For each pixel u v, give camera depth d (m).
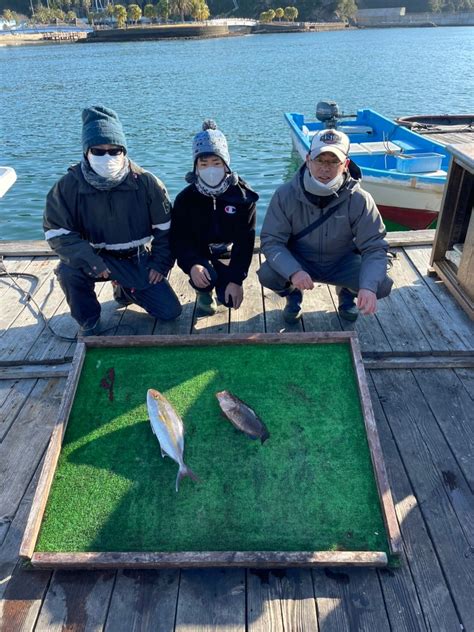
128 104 20.48
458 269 3.67
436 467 2.45
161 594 1.92
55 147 13.78
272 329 3.46
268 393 2.65
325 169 2.72
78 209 3.02
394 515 2.03
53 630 1.82
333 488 2.20
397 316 3.56
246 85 24.88
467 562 2.01
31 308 3.81
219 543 2.01
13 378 3.13
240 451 2.37
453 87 22.80
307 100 19.92
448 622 1.82
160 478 2.25
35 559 1.95
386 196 6.58
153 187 3.11
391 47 52.25
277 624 1.82
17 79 31.19
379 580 1.95
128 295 3.51
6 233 8.43
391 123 9.61
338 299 3.65
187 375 2.77
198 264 3.25
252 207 3.17
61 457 2.35
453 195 3.65
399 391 2.93
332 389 2.65
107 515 2.12
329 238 3.08
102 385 2.71
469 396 2.88
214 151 2.88
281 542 2.01
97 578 1.98
